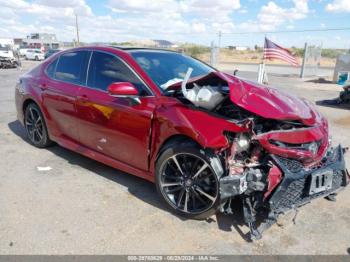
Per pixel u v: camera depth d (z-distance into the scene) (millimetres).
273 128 2969
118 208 3371
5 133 5977
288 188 2764
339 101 10008
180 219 3189
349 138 6160
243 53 65625
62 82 4406
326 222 3178
